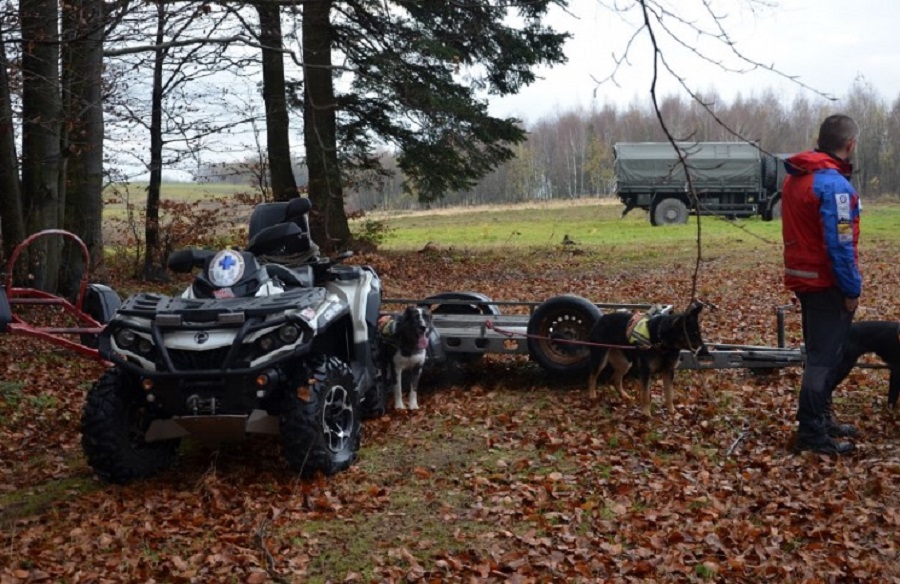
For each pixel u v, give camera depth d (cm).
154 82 1628
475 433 801
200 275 710
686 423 805
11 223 1348
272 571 527
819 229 682
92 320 805
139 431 700
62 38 889
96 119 1430
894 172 5012
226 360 635
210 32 1019
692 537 562
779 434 757
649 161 3962
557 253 2805
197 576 523
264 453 750
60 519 624
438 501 634
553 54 2325
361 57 1997
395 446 768
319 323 674
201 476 691
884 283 1784
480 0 1413
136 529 585
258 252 799
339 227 2505
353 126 2450
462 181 2567
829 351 697
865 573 506
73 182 1475
